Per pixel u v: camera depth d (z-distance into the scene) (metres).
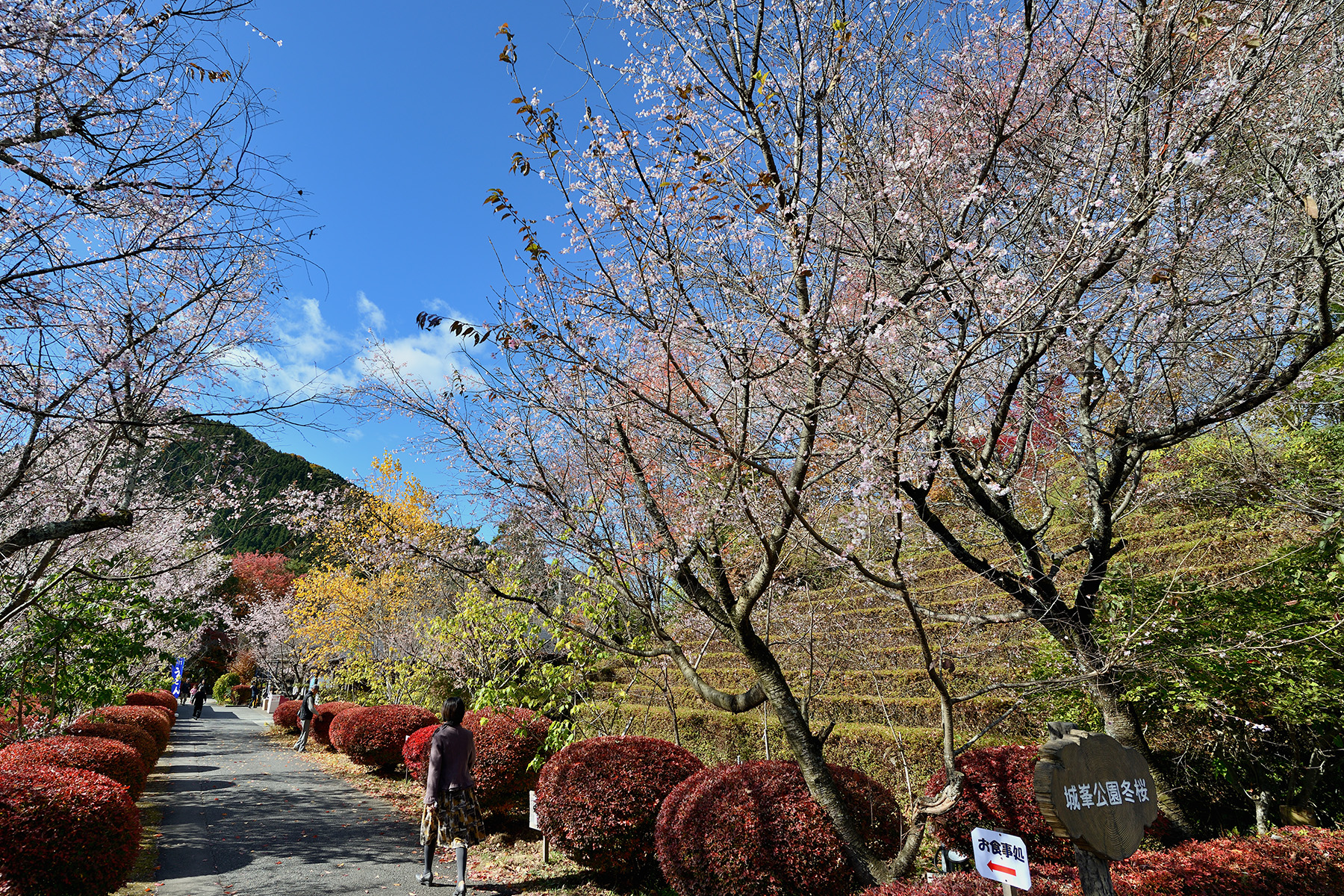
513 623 9.30
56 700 7.65
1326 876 3.86
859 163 4.24
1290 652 4.77
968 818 4.75
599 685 9.40
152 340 5.87
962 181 4.66
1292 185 4.23
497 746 7.37
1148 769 3.17
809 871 4.27
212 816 8.38
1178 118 3.97
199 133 4.51
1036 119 4.83
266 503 7.93
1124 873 3.68
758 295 4.03
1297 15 3.95
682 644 6.82
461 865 5.35
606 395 4.22
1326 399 6.39
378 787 10.56
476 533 6.06
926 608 5.76
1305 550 5.48
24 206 4.60
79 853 4.55
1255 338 4.36
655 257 4.10
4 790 4.59
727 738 8.54
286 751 15.38
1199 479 7.21
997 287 3.76
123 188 4.54
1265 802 5.11
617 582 4.71
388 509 10.90
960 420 4.72
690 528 4.53
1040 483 5.82
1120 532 9.27
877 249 3.96
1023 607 5.35
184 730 20.41
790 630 6.20
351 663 16.86
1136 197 3.90
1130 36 4.44
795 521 4.23
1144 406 5.12
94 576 6.58
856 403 4.25
